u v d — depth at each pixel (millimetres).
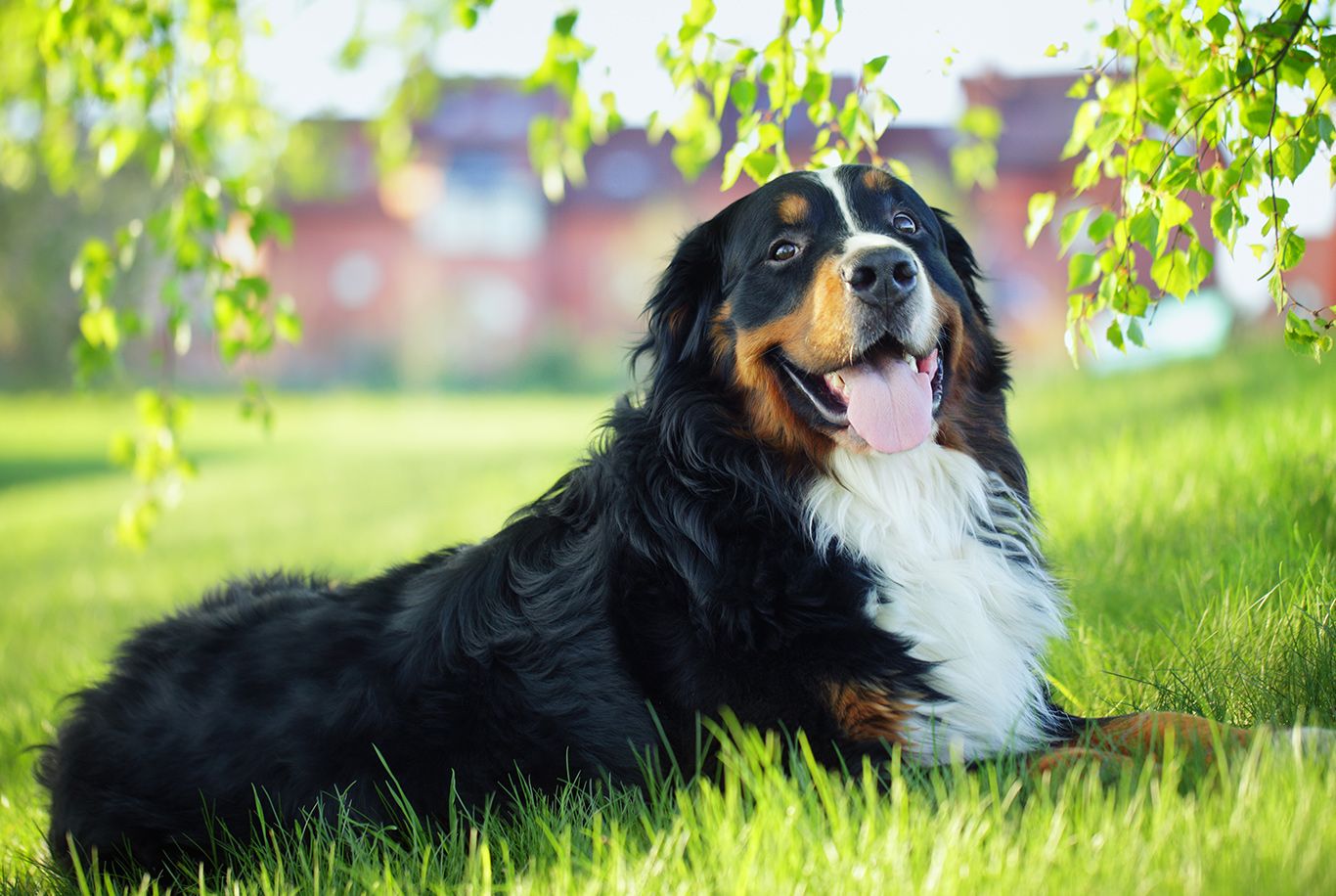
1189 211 3336
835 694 3262
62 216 27969
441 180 43656
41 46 5520
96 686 3816
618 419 3850
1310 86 3287
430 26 8883
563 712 3365
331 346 43125
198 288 5477
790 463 3631
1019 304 36312
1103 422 9461
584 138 5781
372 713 3393
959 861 2445
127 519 6027
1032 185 36312
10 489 19016
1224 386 9031
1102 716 3742
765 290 3695
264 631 3719
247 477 17047
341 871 3041
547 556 3613
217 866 3324
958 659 3453
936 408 3658
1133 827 2512
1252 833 2385
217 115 7359
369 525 11148
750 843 2594
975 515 3732
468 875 2924
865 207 3770
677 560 3428
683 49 4516
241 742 3436
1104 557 5281
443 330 43500
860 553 3496
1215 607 4191
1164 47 3502
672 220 42562
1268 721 3357
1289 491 5012
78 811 3504
